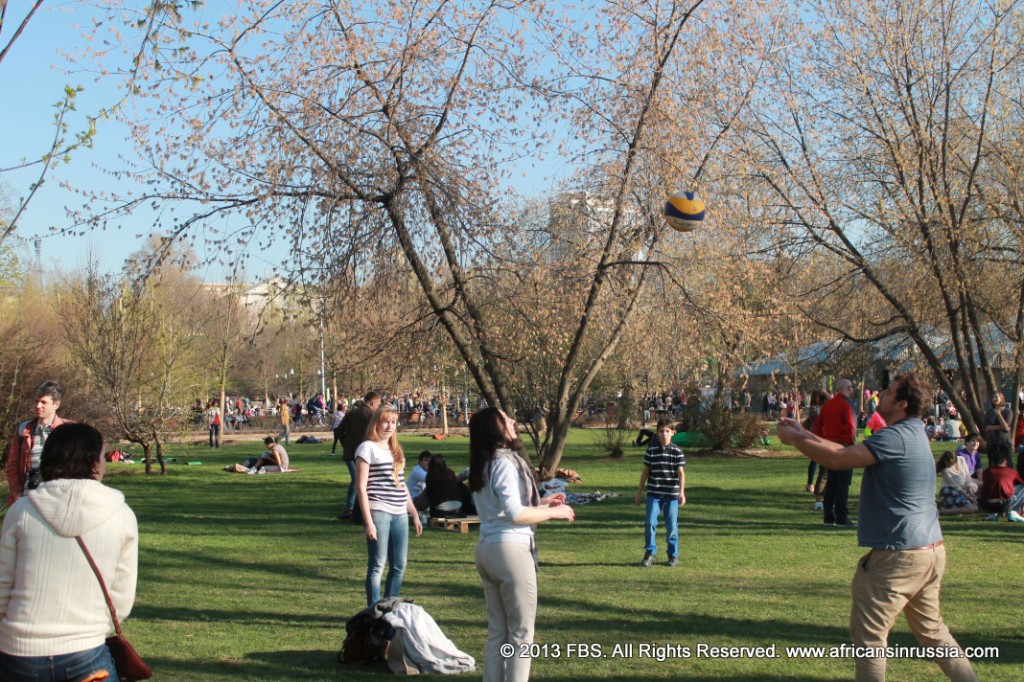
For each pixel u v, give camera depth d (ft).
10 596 12.85
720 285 58.39
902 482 16.94
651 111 56.90
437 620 25.66
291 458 98.73
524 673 17.21
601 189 58.65
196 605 27.71
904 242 61.31
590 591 29.48
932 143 60.39
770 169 65.92
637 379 121.39
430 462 47.62
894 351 72.49
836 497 45.27
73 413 73.51
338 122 47.83
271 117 45.75
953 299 64.59
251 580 31.89
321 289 48.19
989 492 48.32
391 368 54.60
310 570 33.86
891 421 17.76
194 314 82.69
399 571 25.16
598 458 92.22
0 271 106.52
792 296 66.95
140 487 67.36
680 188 56.65
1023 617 25.62
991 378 63.62
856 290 68.54
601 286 59.16
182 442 91.66
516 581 17.24
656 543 39.86
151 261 47.14
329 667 20.85
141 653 21.91
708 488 62.59
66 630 12.76
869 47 62.28
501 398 55.11
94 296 77.20
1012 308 62.54
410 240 50.72
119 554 13.38
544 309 53.67
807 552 37.29
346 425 48.32
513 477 17.51
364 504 24.48
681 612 26.37
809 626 24.67
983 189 62.59
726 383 95.86
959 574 32.32
